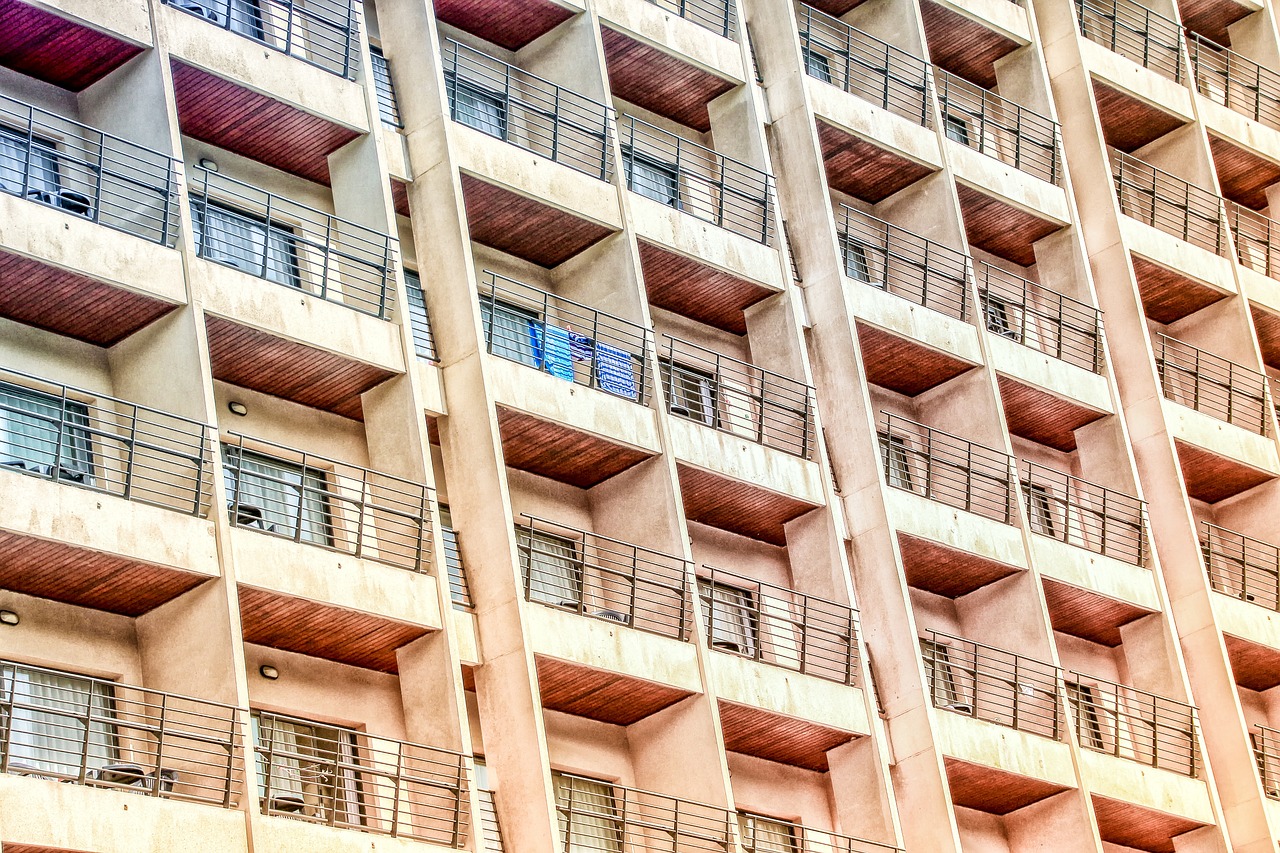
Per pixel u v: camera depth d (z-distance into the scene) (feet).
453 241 140.26
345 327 130.82
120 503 114.32
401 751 127.34
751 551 156.76
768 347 160.04
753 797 148.05
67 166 128.67
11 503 109.60
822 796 152.15
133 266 121.29
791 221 165.58
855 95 174.50
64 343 124.36
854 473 157.79
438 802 125.08
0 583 114.93
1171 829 167.94
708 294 159.33
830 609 153.07
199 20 131.54
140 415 123.65
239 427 130.82
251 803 111.65
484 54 152.66
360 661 129.49
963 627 167.22
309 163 140.36
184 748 110.52
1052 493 180.45
